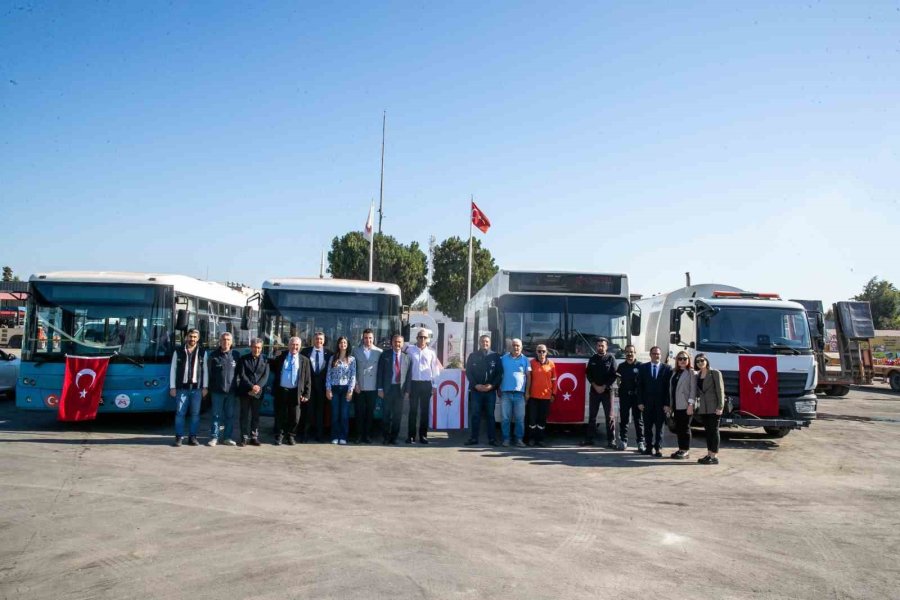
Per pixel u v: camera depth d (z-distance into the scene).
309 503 8.06
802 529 7.60
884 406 24.84
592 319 13.95
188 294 14.77
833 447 14.23
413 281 57.00
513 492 9.01
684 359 12.22
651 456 12.41
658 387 12.40
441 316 59.38
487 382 13.05
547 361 13.35
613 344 13.86
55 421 14.48
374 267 55.59
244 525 7.06
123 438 12.46
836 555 6.66
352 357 12.82
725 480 10.33
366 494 8.62
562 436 14.78
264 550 6.28
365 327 13.73
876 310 70.62
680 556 6.49
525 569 5.96
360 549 6.38
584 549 6.60
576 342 13.81
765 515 8.20
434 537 6.82
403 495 8.62
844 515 8.30
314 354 12.93
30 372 12.82
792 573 6.10
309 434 13.69
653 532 7.29
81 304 13.18
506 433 13.27
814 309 26.64
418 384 12.99
